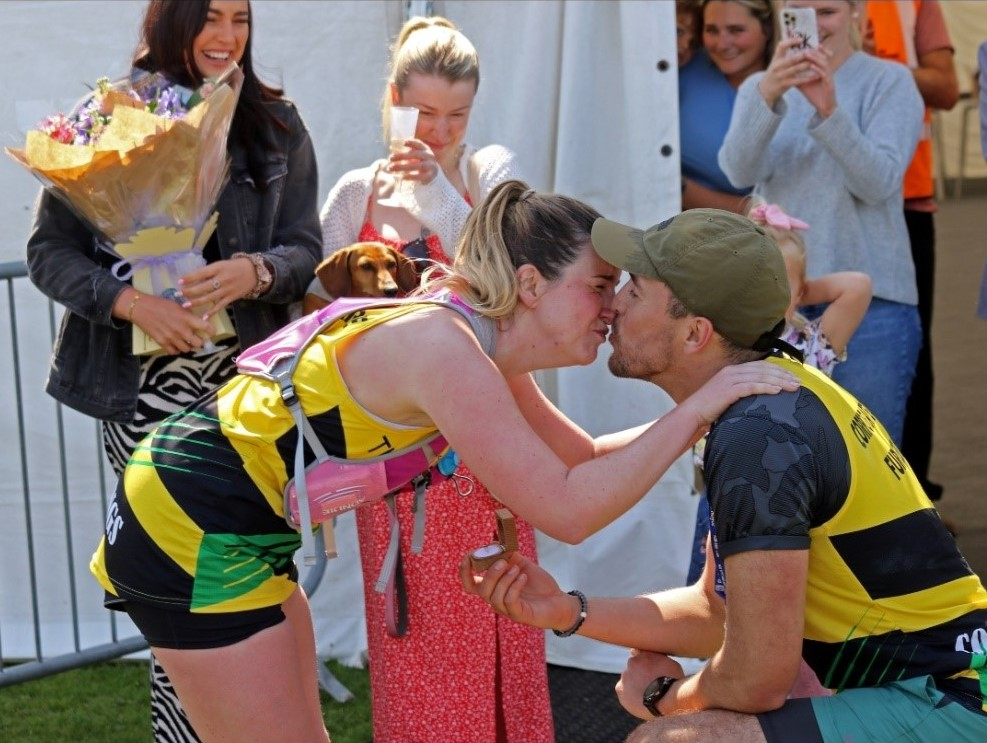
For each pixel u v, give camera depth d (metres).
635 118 4.28
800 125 4.51
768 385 2.37
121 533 2.59
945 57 5.80
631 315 2.49
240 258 3.35
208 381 3.41
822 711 2.39
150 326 3.23
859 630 2.39
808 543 2.30
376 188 3.63
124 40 4.25
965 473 6.23
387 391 2.44
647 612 2.80
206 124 3.14
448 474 2.84
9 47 4.26
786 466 2.28
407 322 2.46
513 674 3.36
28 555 4.45
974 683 2.34
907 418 5.81
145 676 4.55
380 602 3.34
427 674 3.33
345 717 4.15
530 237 2.51
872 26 5.76
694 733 2.42
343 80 4.38
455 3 4.43
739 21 4.67
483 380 2.39
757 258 2.41
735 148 4.39
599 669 4.48
